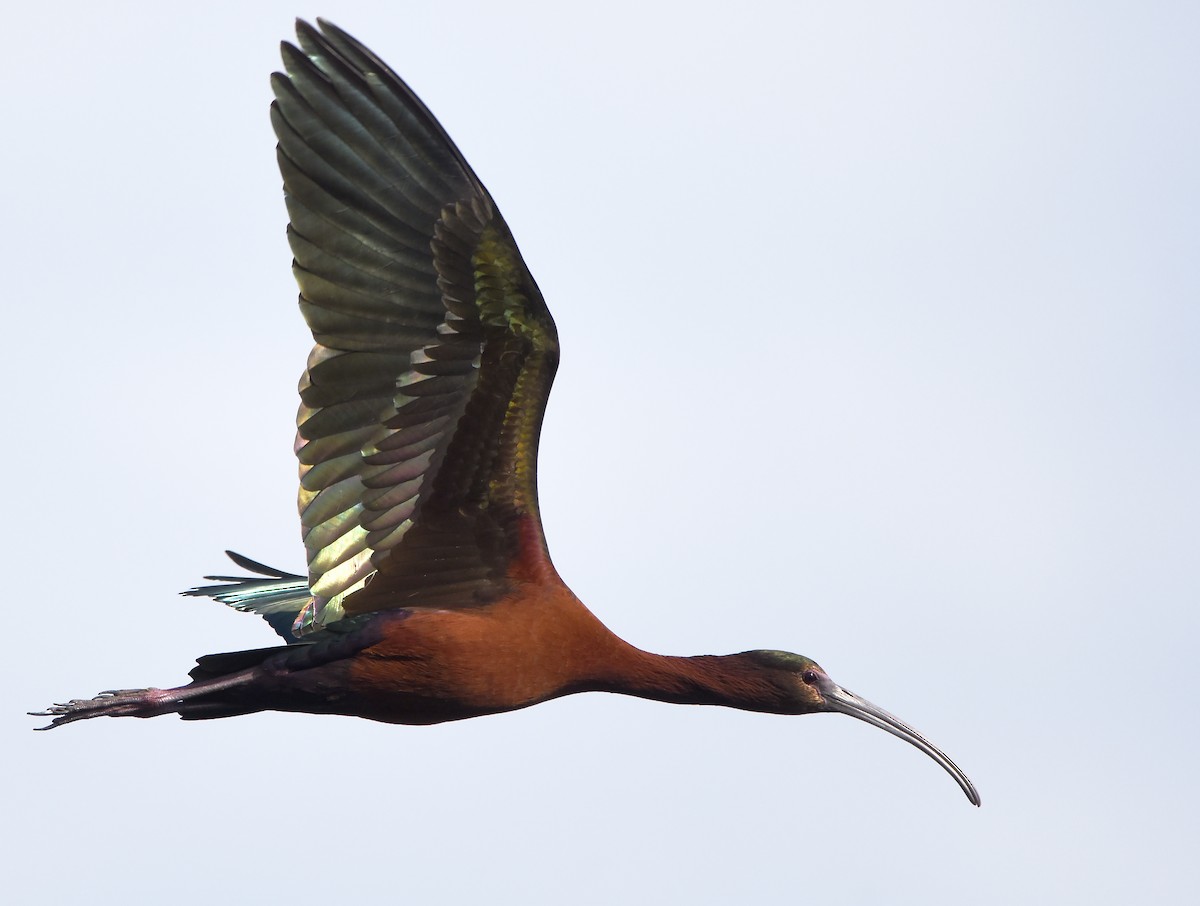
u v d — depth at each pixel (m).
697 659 17.28
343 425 15.16
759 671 17.41
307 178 14.34
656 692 16.84
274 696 15.57
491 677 15.66
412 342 14.97
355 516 15.44
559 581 16.09
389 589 15.69
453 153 14.31
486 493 15.57
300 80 14.19
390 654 15.51
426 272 14.75
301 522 15.36
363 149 14.37
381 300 14.79
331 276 14.62
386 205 14.55
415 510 15.53
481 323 14.97
